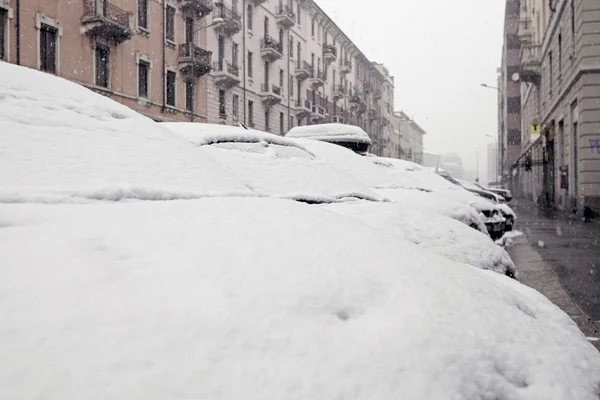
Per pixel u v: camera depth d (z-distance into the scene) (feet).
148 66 75.51
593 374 5.93
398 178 30.14
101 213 6.05
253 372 4.07
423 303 5.59
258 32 109.19
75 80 62.75
